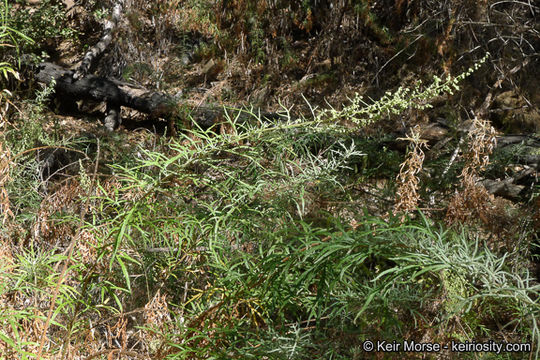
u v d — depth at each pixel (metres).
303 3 8.09
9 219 2.18
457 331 1.62
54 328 1.81
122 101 7.37
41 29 8.08
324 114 1.57
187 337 1.49
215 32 7.80
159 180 1.52
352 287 1.55
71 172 4.15
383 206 2.90
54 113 7.18
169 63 8.07
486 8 6.46
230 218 1.63
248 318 1.58
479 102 6.71
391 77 7.48
